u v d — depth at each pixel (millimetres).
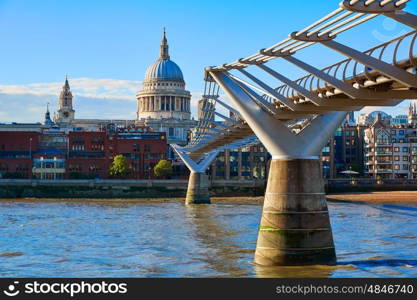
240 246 53250
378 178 176500
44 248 53344
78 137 192125
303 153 41125
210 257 46844
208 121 76750
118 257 47656
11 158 186625
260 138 42375
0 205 124812
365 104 37781
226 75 43438
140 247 53500
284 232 40844
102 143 192375
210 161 131125
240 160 197125
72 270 41969
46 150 194625
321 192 41375
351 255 46531
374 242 55219
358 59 28844
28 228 71500
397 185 162750
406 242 55125
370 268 40625
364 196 147500
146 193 164375
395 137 190750
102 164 190500
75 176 186000
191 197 129375
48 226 74188
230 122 69125
